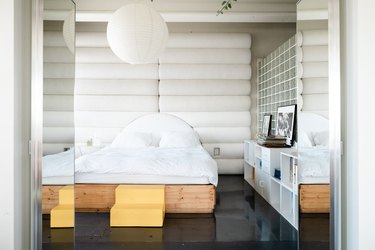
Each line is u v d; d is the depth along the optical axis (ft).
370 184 7.22
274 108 18.79
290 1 18.29
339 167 7.73
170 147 19.34
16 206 7.34
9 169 7.18
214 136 21.38
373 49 7.22
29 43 7.82
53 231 8.33
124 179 13.83
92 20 18.58
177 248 9.93
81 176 13.83
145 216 12.00
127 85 20.97
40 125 7.79
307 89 9.34
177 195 13.60
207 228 11.77
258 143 17.31
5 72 7.15
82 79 20.83
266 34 21.58
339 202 7.75
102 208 13.75
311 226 8.89
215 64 21.13
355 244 7.40
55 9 8.43
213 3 18.51
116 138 20.24
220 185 18.80
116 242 10.44
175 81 21.08
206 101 21.13
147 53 12.73
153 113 21.15
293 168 12.46
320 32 8.34
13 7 7.15
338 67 7.70
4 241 7.20
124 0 18.25
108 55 20.67
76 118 20.93
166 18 18.39
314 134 8.74
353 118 7.45
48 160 8.16
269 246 10.07
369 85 7.22
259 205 14.76
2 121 7.17
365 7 7.21
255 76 21.74
